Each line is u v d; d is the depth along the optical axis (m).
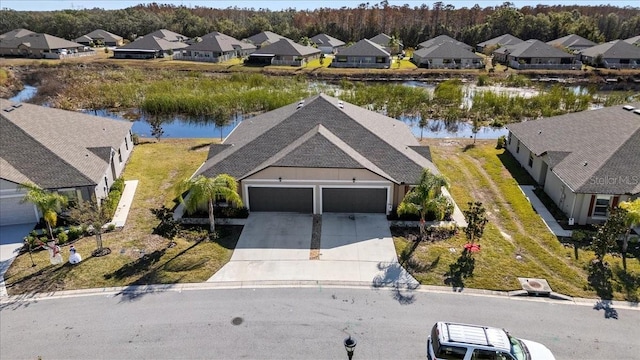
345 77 83.06
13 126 28.28
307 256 22.23
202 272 20.88
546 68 88.00
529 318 17.89
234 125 50.69
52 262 21.39
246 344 16.41
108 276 20.48
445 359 14.48
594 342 16.59
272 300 18.92
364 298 19.08
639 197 24.50
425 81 82.19
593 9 185.38
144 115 55.16
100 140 32.31
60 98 60.56
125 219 26.28
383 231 24.70
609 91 73.38
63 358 15.76
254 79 69.75
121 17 152.88
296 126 30.48
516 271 20.98
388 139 30.48
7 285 19.83
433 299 19.02
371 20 139.12
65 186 25.69
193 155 38.12
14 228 25.08
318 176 25.80
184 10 158.50
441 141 42.66
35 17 147.38
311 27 135.00
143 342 16.50
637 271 20.95
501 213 27.30
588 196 24.94
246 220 25.97
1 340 16.59
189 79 72.50
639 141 26.88
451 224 25.41
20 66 88.56
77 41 123.69
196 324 17.44
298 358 15.78
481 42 125.81
